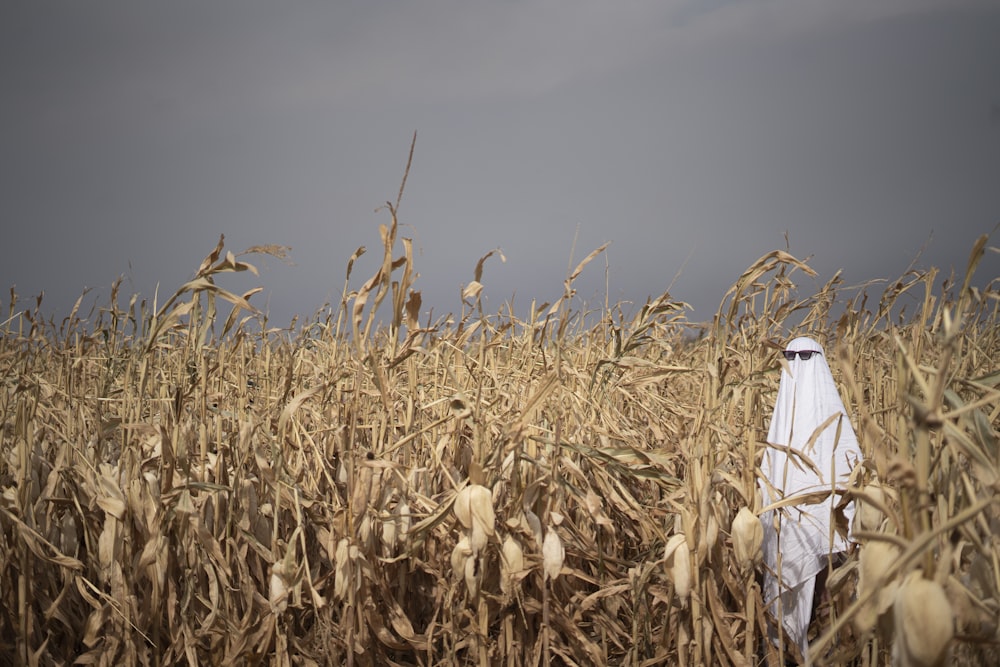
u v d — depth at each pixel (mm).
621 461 3844
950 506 2611
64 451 4039
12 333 5062
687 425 4809
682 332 6820
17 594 3896
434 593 4520
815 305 4926
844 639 3551
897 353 2627
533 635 4145
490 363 5027
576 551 4227
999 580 2402
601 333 5707
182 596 4148
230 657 3863
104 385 4555
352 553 3688
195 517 3785
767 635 4020
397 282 3598
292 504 4191
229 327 4000
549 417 4418
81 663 3912
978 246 2080
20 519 3812
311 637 4141
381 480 4008
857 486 3648
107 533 3768
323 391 4695
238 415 4332
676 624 3973
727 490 4457
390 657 4395
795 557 4082
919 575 2020
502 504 4125
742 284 3793
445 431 4664
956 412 2053
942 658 1948
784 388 4535
